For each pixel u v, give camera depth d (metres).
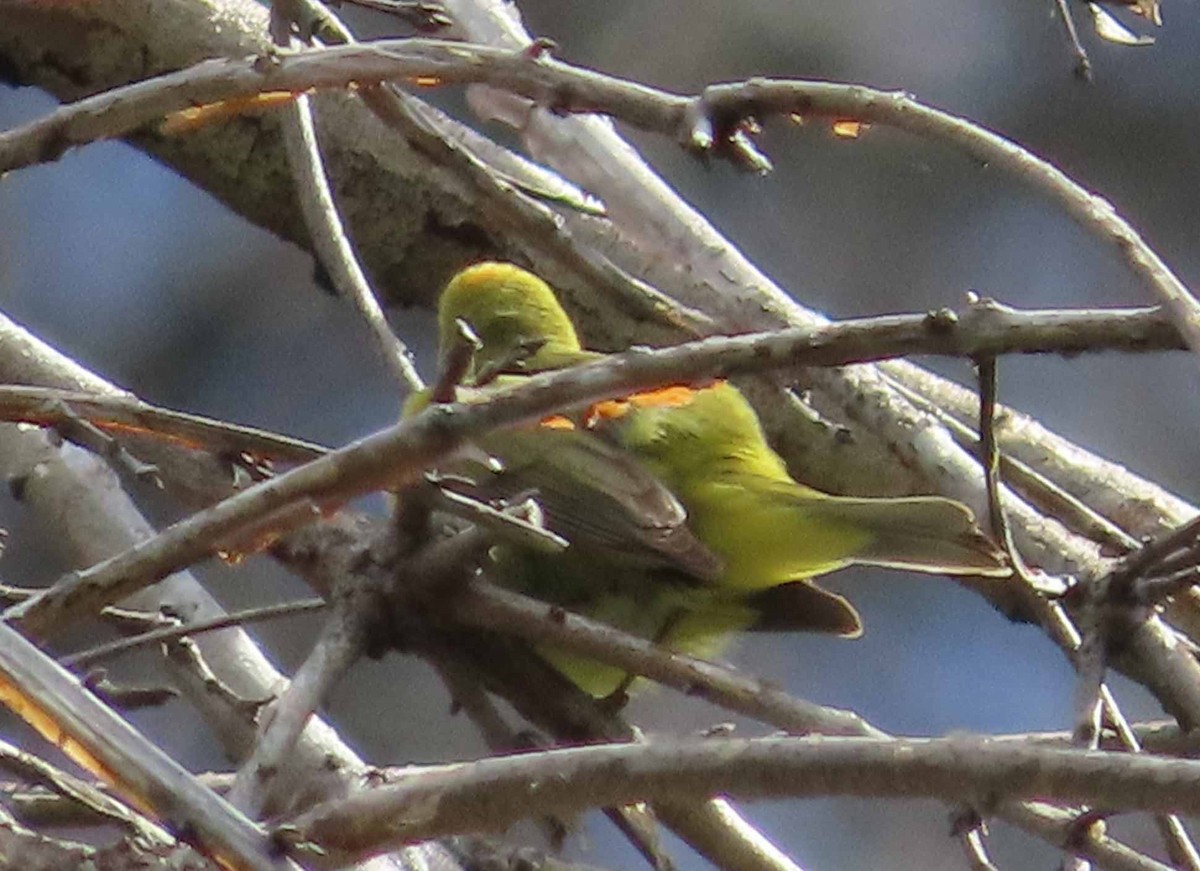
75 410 6.00
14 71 10.05
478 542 6.96
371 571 7.09
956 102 15.14
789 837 14.46
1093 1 7.56
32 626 5.51
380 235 10.20
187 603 8.52
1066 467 9.13
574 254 8.20
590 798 4.87
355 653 6.89
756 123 6.43
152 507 9.85
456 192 10.15
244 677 8.37
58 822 6.46
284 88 6.15
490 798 4.93
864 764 4.66
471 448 5.75
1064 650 6.89
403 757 14.20
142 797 4.38
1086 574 7.00
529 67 6.22
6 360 9.09
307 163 7.97
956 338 5.28
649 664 6.81
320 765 7.22
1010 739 5.29
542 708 7.64
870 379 7.98
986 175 15.07
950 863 14.34
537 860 6.79
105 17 9.92
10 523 13.42
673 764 4.81
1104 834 6.91
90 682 6.53
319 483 5.27
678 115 6.17
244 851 4.38
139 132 10.12
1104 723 7.19
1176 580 6.79
